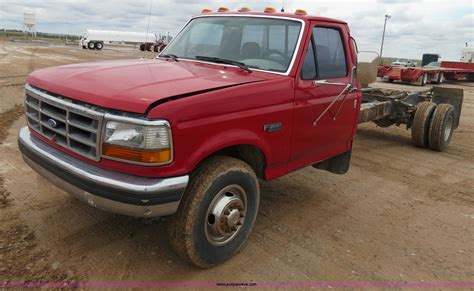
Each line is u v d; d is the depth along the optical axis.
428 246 4.14
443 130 8.05
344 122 4.78
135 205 2.79
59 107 3.13
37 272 3.19
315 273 3.48
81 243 3.65
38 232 3.77
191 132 2.91
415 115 8.28
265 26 4.24
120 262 3.42
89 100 2.91
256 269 3.47
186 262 3.47
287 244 3.94
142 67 3.74
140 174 2.81
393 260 3.80
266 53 4.09
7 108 8.91
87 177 2.89
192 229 3.11
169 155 2.81
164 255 3.56
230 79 3.51
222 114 3.13
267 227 4.26
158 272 3.33
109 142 2.82
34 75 3.67
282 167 4.02
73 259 3.40
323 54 4.31
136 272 3.30
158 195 2.80
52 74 3.54
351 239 4.16
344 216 4.71
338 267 3.60
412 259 3.85
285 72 3.87
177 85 3.13
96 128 2.88
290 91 3.79
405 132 10.06
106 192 2.83
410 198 5.48
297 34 4.04
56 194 4.58
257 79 3.62
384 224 4.59
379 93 8.97
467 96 19.59
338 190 5.57
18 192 4.56
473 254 4.04
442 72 27.52
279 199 5.07
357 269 3.60
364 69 4.21
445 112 8.05
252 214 3.64
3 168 5.24
